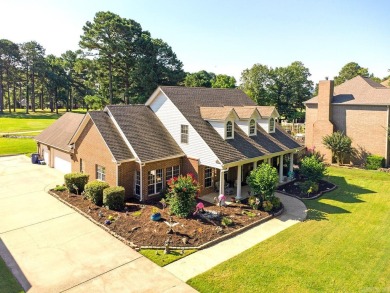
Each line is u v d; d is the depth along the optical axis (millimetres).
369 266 12945
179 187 17609
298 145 27438
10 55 83062
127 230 15867
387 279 11984
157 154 21156
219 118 21969
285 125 55594
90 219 17484
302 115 62812
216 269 12633
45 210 18969
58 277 12016
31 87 96188
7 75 86000
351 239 15508
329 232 16359
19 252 13898
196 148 21438
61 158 28891
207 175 22359
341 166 32125
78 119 31500
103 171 22094
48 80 91125
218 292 11125
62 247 14391
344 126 33469
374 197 22391
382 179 27359
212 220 17203
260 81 60250
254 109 24141
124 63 57688
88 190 19766
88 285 11523
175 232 15633
